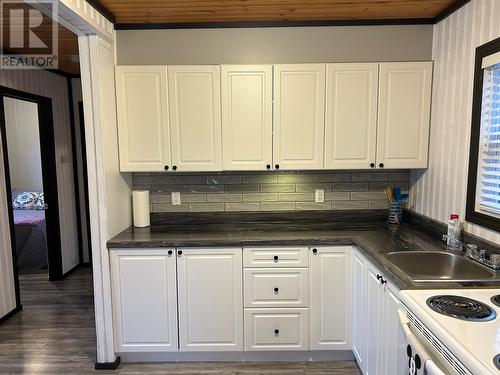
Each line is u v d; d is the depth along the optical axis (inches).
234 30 106.9
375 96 102.0
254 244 95.9
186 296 98.1
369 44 106.3
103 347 98.2
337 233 102.6
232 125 103.0
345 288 97.7
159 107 102.5
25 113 226.1
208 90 101.9
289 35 107.0
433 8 95.5
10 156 228.5
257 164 104.3
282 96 102.1
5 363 100.7
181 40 107.0
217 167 104.3
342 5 94.1
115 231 102.0
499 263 71.8
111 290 97.5
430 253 82.7
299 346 99.7
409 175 117.0
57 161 164.1
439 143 98.3
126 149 103.9
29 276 170.9
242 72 101.2
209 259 96.8
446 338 46.1
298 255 96.7
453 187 91.0
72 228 177.0
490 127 77.2
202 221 117.2
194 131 103.2
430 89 102.3
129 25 105.8
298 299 98.1
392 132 103.2
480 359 40.7
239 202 117.8
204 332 99.2
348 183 117.5
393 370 69.0
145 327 99.1
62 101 168.2
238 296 98.0
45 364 100.3
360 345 91.4
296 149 103.7
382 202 118.1
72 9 75.7
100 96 93.1
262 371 97.0
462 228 86.4
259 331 99.3
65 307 137.1
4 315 125.7
